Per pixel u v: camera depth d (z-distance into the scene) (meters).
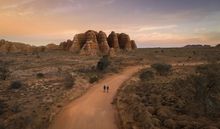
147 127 27.84
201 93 41.44
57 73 71.75
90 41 129.00
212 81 44.72
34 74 71.06
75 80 57.88
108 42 140.75
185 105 37.09
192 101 39.88
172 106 37.00
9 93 49.44
